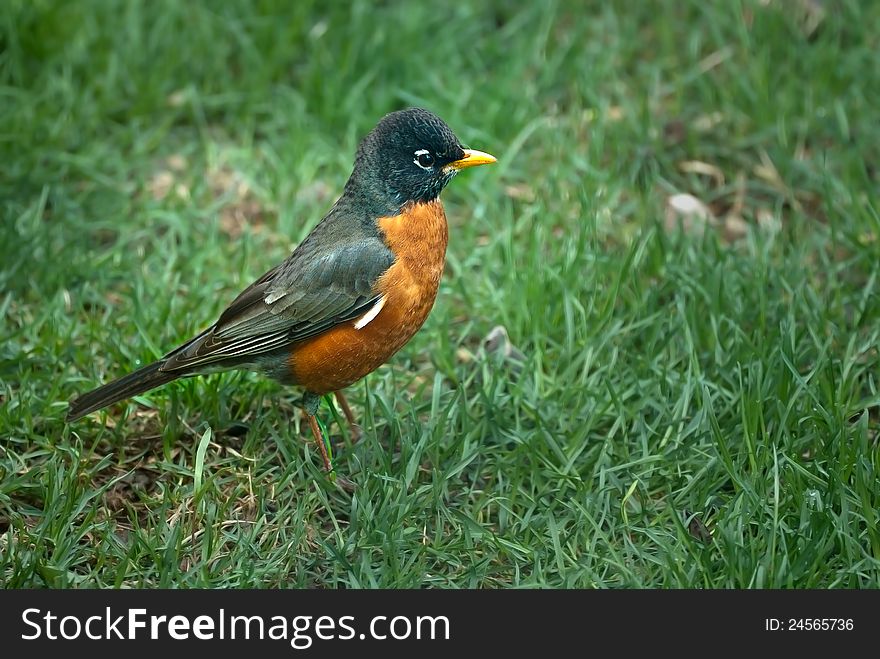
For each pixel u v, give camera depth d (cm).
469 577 853
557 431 1005
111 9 1514
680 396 1002
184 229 1263
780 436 950
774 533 830
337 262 938
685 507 920
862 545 862
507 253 1215
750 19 1538
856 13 1498
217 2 1543
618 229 1278
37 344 1083
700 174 1353
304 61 1525
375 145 951
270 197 1327
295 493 950
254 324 945
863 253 1186
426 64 1498
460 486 966
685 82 1459
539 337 1111
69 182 1352
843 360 1024
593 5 1603
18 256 1191
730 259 1191
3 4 1465
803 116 1403
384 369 1107
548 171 1348
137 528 888
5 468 957
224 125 1458
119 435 1003
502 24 1588
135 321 1101
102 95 1435
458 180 1343
